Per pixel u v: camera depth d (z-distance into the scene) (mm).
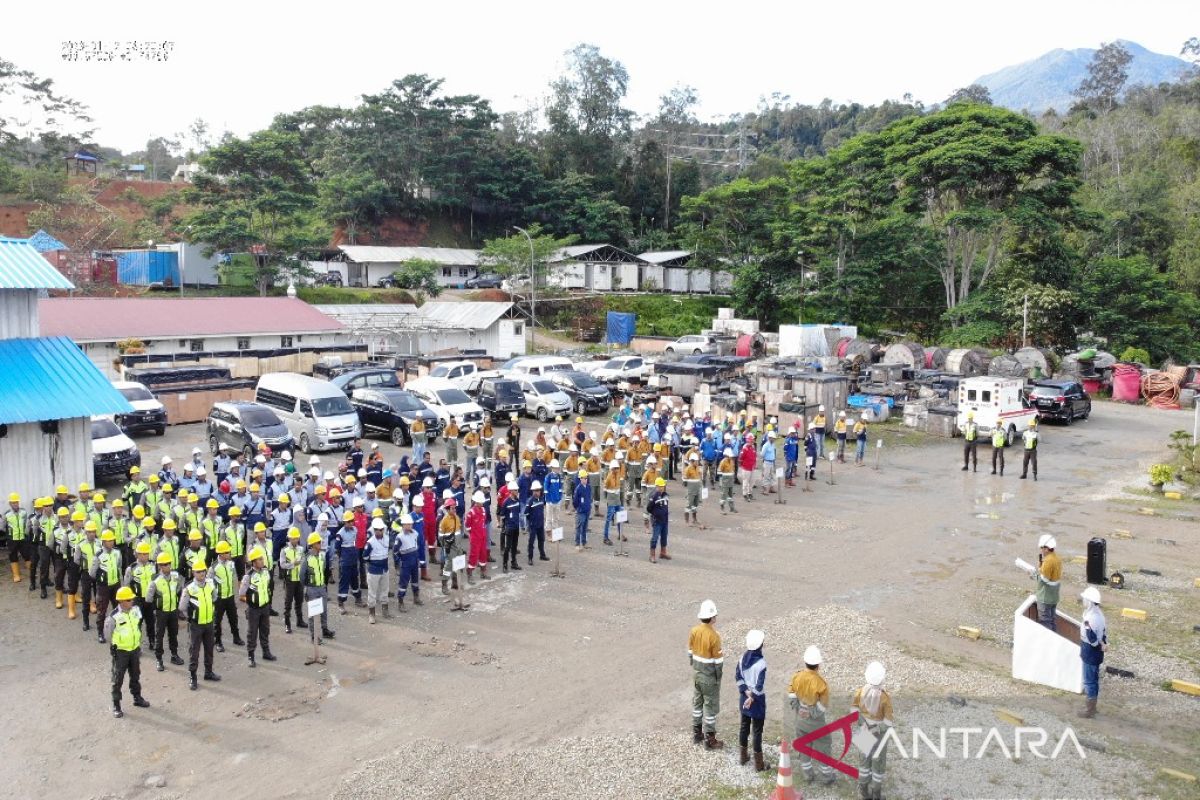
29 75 87062
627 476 24203
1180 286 67875
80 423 21406
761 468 27781
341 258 80562
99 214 74312
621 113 111875
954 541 21281
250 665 14180
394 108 95812
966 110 60750
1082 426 38969
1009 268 61281
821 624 15797
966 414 34062
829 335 49188
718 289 90062
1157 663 14281
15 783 10805
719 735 11891
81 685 13500
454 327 55688
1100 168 97250
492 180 98750
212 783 10766
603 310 77250
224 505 18938
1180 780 10703
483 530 18297
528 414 37250
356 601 17125
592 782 10742
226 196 68062
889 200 65438
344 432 30125
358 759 11281
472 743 11672
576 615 16328
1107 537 21703
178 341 42938
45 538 16734
